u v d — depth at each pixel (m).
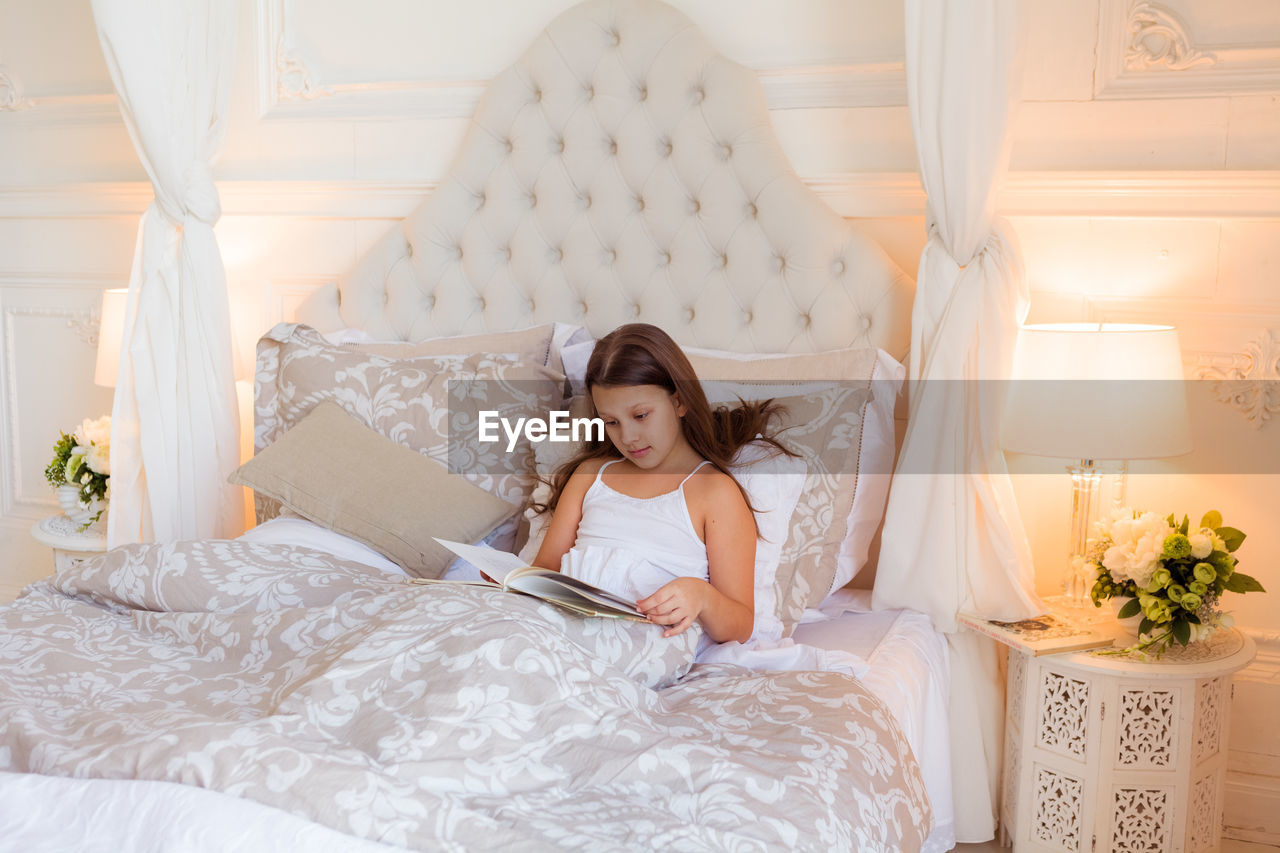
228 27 2.76
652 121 2.67
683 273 2.68
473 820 1.16
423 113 3.01
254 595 1.93
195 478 2.78
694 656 1.77
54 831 1.15
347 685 1.43
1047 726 2.12
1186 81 2.32
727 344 2.64
